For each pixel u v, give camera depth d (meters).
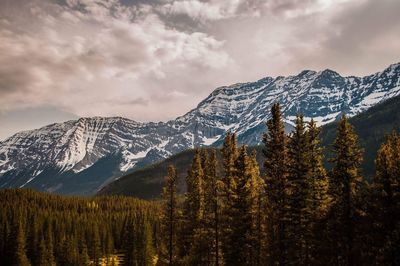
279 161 42.72
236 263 44.72
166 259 59.41
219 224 50.19
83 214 180.25
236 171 46.28
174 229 59.19
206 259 53.81
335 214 36.34
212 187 51.22
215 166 51.59
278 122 43.47
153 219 154.12
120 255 140.75
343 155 36.19
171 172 60.22
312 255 38.34
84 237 143.00
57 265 126.94
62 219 160.12
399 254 30.98
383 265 31.39
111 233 152.00
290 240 40.09
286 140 42.91
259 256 49.25
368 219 33.59
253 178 49.59
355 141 36.41
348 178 35.69
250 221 45.50
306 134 41.06
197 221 56.34
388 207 32.59
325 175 41.09
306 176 40.25
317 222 37.75
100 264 130.25
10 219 144.12
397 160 33.66
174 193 59.78
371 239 33.34
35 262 123.25
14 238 120.88
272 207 43.44
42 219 155.00
